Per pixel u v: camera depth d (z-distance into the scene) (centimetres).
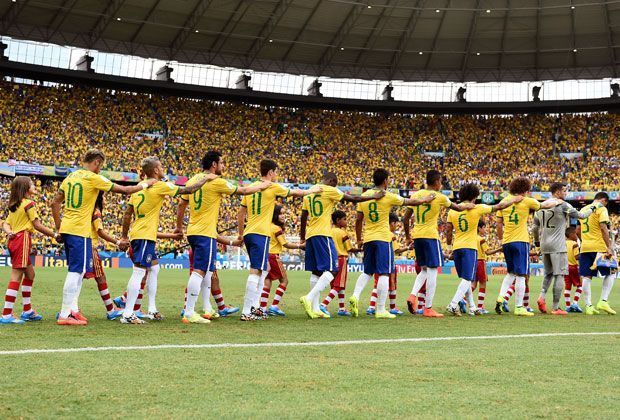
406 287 2336
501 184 5147
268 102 5312
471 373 574
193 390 491
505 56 4975
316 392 491
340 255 1215
